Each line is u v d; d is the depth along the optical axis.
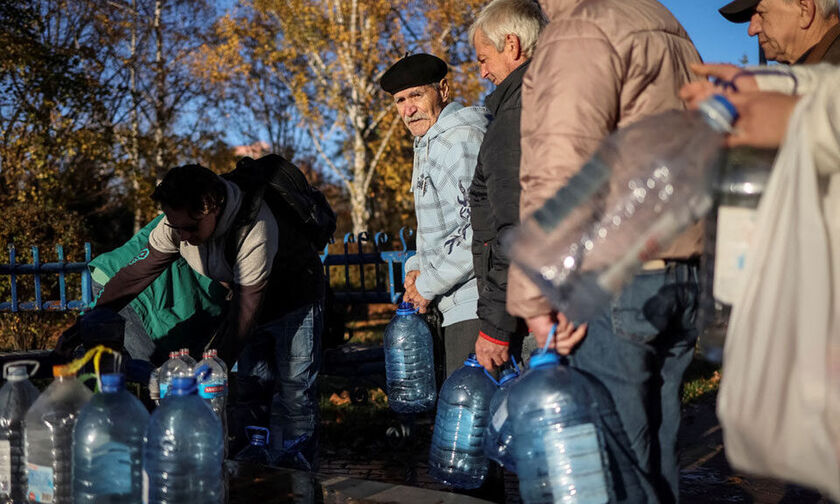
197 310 4.23
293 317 3.93
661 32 2.16
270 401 4.14
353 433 5.73
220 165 23.84
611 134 1.99
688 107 1.95
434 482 4.64
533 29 3.11
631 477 2.12
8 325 10.79
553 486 2.07
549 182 1.96
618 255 1.75
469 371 3.29
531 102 2.10
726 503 4.23
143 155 20.27
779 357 1.64
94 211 19.78
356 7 24.20
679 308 2.16
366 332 12.60
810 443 1.61
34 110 16.30
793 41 3.43
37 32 16.98
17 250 11.78
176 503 2.31
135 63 23.38
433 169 3.53
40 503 2.36
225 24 25.53
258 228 3.44
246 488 2.55
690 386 7.36
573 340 2.20
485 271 3.05
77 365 2.53
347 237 6.93
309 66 26.20
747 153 1.87
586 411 2.13
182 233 3.30
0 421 2.52
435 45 24.61
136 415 2.36
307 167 34.72
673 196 1.72
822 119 1.64
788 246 1.65
